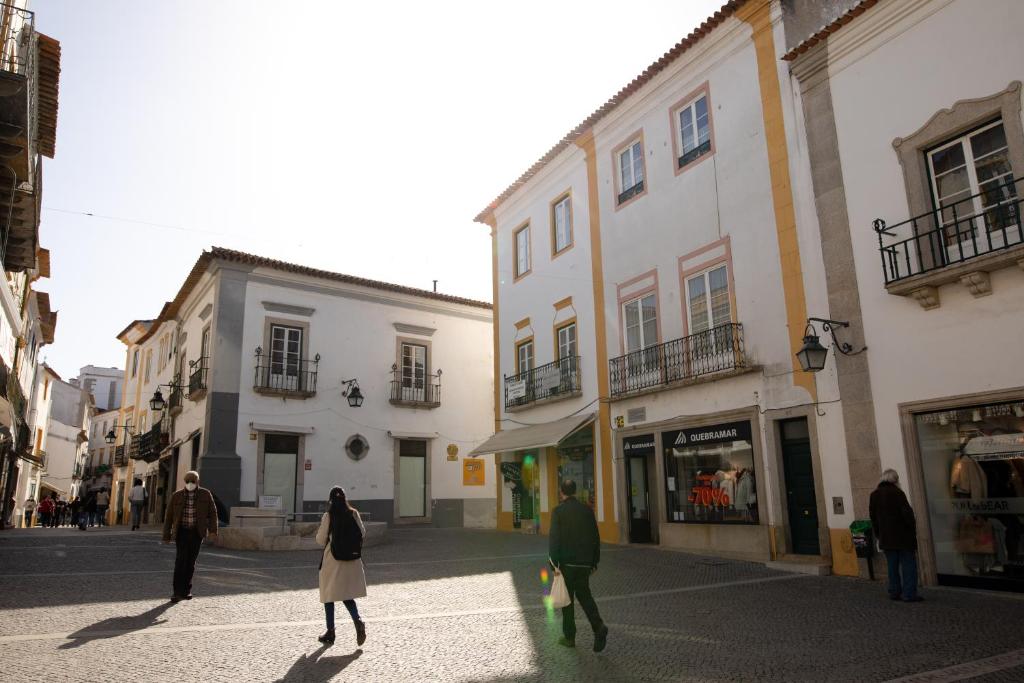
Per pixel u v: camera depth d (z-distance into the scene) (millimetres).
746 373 13086
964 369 9648
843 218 11586
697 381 13969
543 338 19609
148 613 7863
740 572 11242
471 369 27219
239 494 20750
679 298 14984
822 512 11406
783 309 12555
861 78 11531
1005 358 9211
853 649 6246
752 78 13719
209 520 8961
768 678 5371
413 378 25625
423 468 25203
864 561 10602
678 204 15273
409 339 25734
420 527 24062
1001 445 9289
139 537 17719
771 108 13219
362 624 6484
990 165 9836
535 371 19469
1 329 11992
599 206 17797
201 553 13820
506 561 13000
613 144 17531
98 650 6129
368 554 14391
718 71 14547
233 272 22156
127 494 33438
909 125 10750
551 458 18734
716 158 14383
